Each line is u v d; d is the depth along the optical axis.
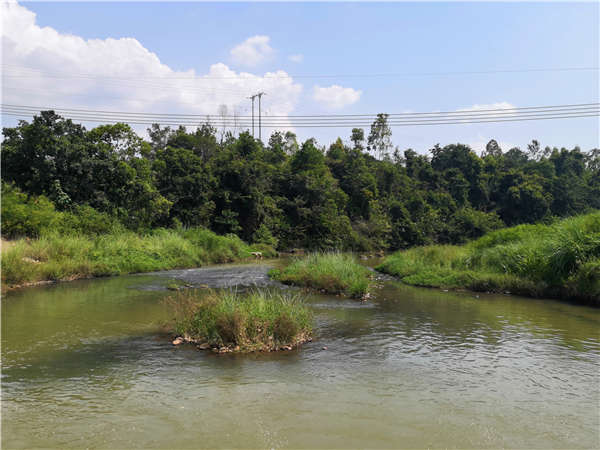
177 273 20.09
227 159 41.78
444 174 74.75
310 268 17.47
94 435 4.45
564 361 7.30
